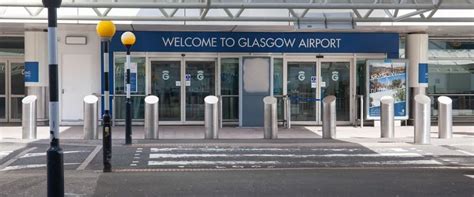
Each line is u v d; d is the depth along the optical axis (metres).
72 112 19.55
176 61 19.98
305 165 11.83
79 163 11.92
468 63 21.62
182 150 13.77
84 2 14.05
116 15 17.28
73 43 19.45
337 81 20.36
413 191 8.76
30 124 15.39
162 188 8.92
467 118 21.73
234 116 20.12
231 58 20.03
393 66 19.80
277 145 14.63
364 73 20.16
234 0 17.38
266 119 15.87
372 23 18.33
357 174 10.30
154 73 19.95
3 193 8.47
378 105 19.75
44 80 19.20
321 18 16.16
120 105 19.80
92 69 19.55
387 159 12.59
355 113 20.23
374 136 16.64
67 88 19.52
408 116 20.06
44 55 19.17
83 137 15.71
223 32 19.66
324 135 16.02
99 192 8.58
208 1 13.60
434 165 11.77
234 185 9.19
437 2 13.75
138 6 13.90
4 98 20.86
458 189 8.93
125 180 9.57
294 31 19.69
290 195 8.48
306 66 20.30
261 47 19.67
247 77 19.62
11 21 16.75
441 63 21.58
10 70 20.83
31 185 9.05
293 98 20.23
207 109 15.70
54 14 6.72
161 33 19.55
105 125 10.51
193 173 10.45
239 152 13.55
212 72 20.12
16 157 12.68
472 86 21.73
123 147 14.12
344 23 16.34
